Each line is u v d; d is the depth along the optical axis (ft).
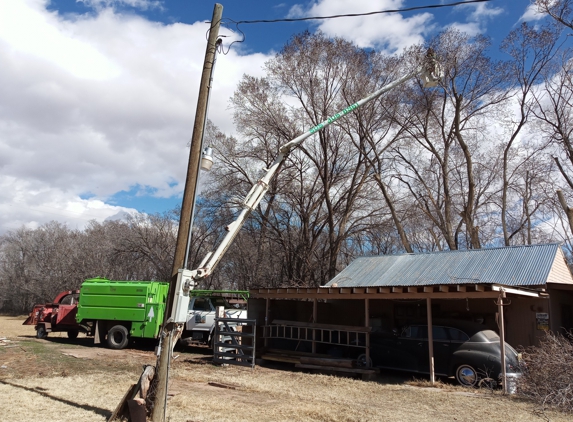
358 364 43.62
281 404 27.55
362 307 57.21
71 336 68.13
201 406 25.71
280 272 123.13
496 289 35.06
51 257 161.79
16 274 180.55
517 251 52.13
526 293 39.86
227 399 28.43
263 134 102.63
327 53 94.99
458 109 95.71
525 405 29.04
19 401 25.09
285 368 45.11
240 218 25.95
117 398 26.86
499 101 95.25
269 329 51.83
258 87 99.25
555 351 31.55
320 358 43.11
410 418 25.12
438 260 57.11
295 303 56.13
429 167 106.63
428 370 38.96
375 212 105.19
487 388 34.73
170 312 22.00
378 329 46.37
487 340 36.45
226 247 24.86
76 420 21.81
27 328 90.07
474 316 49.37
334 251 98.58
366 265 63.21
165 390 21.42
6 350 48.32
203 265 23.53
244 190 106.01
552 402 28.63
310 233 111.04
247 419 23.36
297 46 96.99
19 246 181.27
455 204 107.34
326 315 57.67
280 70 97.76
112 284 56.65
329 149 102.27
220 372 40.24
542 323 44.78
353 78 94.22
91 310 56.75
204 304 55.72
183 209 22.89
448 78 94.89
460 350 36.99
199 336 54.08
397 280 55.06
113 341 55.42
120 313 55.47
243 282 125.39
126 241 142.31
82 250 155.43
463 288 36.63
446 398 31.12
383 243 126.52
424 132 99.96
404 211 103.19
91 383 31.53
